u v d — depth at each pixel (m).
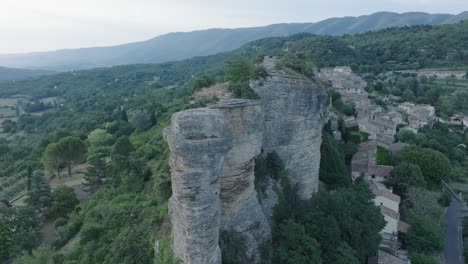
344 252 35.94
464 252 53.03
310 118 41.00
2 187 75.12
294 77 38.72
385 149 76.56
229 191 31.53
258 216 33.56
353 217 41.38
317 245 34.81
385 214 51.47
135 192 45.88
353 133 77.62
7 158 99.69
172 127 25.06
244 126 31.38
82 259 36.41
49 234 50.56
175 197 25.69
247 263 31.81
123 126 98.81
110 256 33.62
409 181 61.66
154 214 35.06
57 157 70.06
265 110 37.16
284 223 37.03
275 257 33.75
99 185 60.81
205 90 38.66
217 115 25.08
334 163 55.62
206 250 25.08
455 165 84.19
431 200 61.44
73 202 56.06
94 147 88.19
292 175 41.59
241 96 34.06
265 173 38.28
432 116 111.50
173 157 25.14
